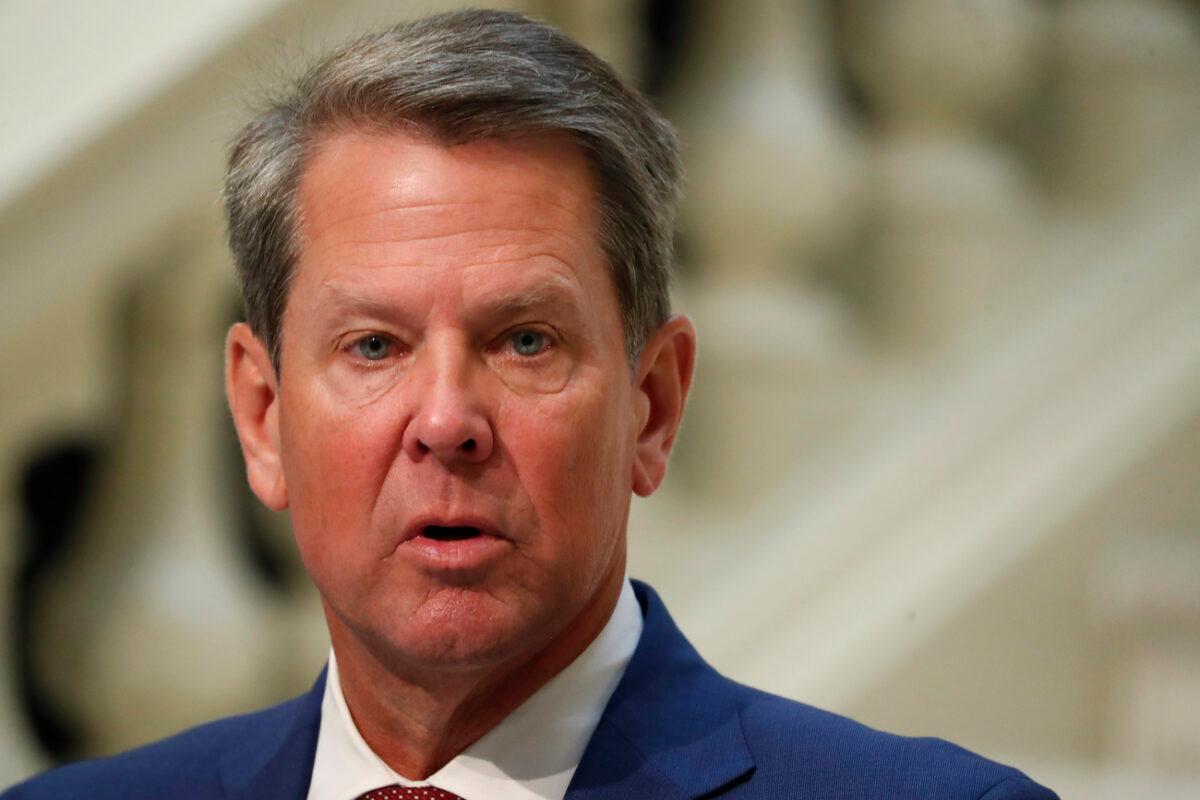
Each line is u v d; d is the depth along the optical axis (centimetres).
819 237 1096
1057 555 1092
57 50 984
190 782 669
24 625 996
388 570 537
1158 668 1056
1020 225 1161
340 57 566
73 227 952
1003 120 1173
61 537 1020
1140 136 1189
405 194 537
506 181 539
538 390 536
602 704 585
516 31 560
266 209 571
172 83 943
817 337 1108
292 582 1050
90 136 941
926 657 1068
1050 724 1080
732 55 1098
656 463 601
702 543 1097
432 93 537
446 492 526
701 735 581
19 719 975
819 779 562
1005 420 1119
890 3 1111
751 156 1073
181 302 984
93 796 683
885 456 1111
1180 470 1112
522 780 570
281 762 628
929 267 1131
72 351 970
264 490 606
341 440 539
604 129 556
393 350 542
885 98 1130
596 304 550
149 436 995
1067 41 1179
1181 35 1196
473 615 531
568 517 538
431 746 577
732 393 1099
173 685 972
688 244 1098
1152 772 1030
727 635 1057
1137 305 1150
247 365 612
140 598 978
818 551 1082
